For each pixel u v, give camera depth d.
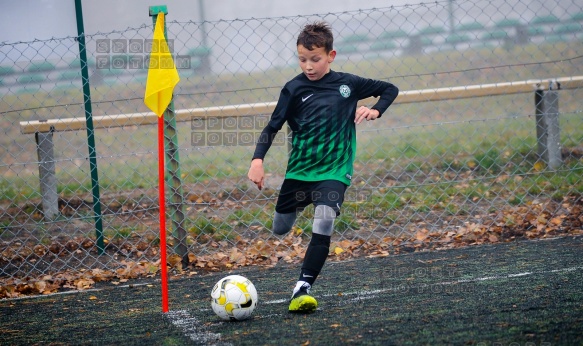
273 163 14.48
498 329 5.82
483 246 9.48
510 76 21.45
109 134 18.73
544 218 10.33
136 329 6.61
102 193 12.84
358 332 5.95
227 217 10.67
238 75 21.64
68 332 6.68
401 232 10.17
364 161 14.27
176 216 9.27
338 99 6.98
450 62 22.73
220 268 9.20
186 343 5.99
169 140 9.19
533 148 14.05
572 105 19.03
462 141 16.06
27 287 8.55
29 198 12.80
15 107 19.48
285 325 6.32
